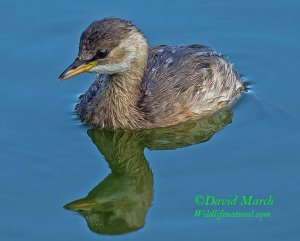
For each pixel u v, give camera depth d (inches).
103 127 697.6
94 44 662.5
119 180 658.8
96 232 601.6
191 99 701.3
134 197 639.8
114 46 667.4
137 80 692.1
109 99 691.4
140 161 677.3
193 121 707.4
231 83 730.8
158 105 693.9
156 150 685.9
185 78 705.0
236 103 730.8
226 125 706.2
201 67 716.7
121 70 678.5
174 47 734.5
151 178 649.6
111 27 668.7
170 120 696.4
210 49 745.6
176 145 690.8
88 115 700.0
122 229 603.5
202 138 693.3
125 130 696.4
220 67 725.3
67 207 622.8
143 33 725.9
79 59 665.6
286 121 705.0
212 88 711.7
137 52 682.2
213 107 713.6
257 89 751.1
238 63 786.2
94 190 643.5
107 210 623.2
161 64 712.4
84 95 717.9
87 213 618.5
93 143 687.7
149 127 695.1
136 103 693.9
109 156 682.2
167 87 698.8
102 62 669.3
